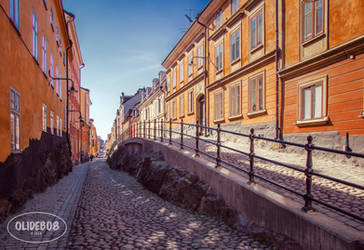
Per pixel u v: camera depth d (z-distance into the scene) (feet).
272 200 15.28
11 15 23.17
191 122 69.41
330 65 28.53
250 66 43.06
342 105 27.02
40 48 36.50
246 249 14.66
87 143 157.58
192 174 27.43
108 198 32.71
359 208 14.32
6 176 20.75
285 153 33.83
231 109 49.70
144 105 137.08
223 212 20.18
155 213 24.54
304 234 12.69
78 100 116.26
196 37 66.08
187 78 73.00
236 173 22.06
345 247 10.41
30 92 29.43
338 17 27.61
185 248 15.19
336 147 27.53
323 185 18.95
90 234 17.99
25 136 26.91
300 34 32.96
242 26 46.34
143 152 57.41
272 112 38.09
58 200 28.02
